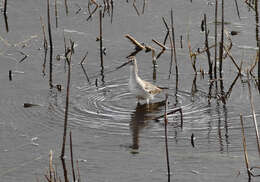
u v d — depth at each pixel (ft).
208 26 102.53
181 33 100.94
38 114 77.20
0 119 75.97
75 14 108.68
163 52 95.71
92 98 82.07
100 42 91.97
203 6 110.32
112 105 80.18
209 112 77.66
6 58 93.50
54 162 66.28
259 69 83.87
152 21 105.50
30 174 64.08
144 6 110.83
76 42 98.99
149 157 67.21
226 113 77.15
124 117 76.79
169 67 91.30
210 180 62.49
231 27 101.81
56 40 99.66
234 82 83.05
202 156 67.15
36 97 81.82
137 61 93.35
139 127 74.23
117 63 92.68
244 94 82.07
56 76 88.43
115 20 106.32
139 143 70.33
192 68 90.74
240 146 69.21
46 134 72.49
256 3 101.14
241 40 97.25
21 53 95.35
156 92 81.76
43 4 111.96
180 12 108.37
